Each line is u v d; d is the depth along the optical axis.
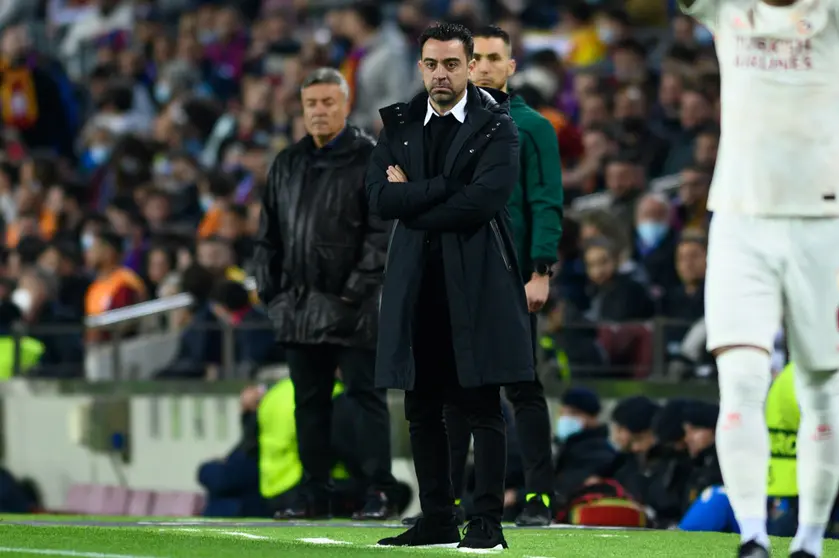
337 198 32.72
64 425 49.19
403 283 23.77
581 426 38.91
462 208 23.38
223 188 56.50
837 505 31.89
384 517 33.00
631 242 49.88
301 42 73.88
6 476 49.53
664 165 55.28
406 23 69.00
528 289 29.67
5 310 50.59
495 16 71.69
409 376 23.59
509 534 28.25
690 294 43.72
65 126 72.75
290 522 31.83
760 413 21.94
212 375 46.97
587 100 56.94
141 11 81.25
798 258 22.02
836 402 22.45
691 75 57.47
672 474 36.75
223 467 40.75
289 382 40.16
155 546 23.86
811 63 22.20
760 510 21.88
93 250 54.59
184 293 48.50
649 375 42.56
